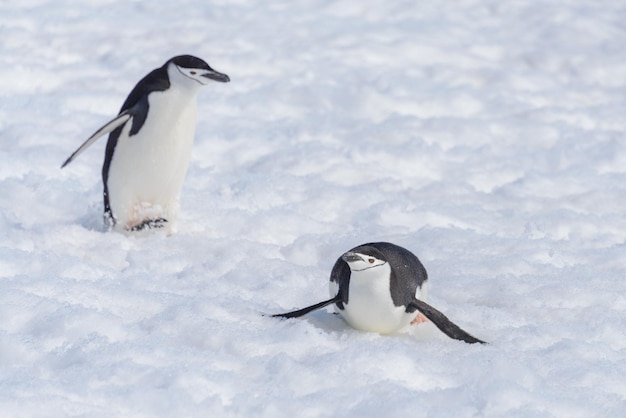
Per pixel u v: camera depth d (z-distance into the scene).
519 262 12.37
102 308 9.64
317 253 12.73
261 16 26.55
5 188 13.96
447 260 12.47
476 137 19.36
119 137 12.30
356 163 17.39
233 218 13.67
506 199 15.90
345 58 23.67
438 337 9.65
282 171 16.73
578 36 26.23
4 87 20.19
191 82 12.02
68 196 13.90
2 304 9.23
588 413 8.15
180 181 12.80
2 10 25.28
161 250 12.20
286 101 20.89
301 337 9.11
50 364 8.26
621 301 11.25
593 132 19.88
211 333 9.14
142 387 7.79
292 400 7.85
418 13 27.50
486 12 27.83
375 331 9.45
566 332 10.11
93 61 22.59
